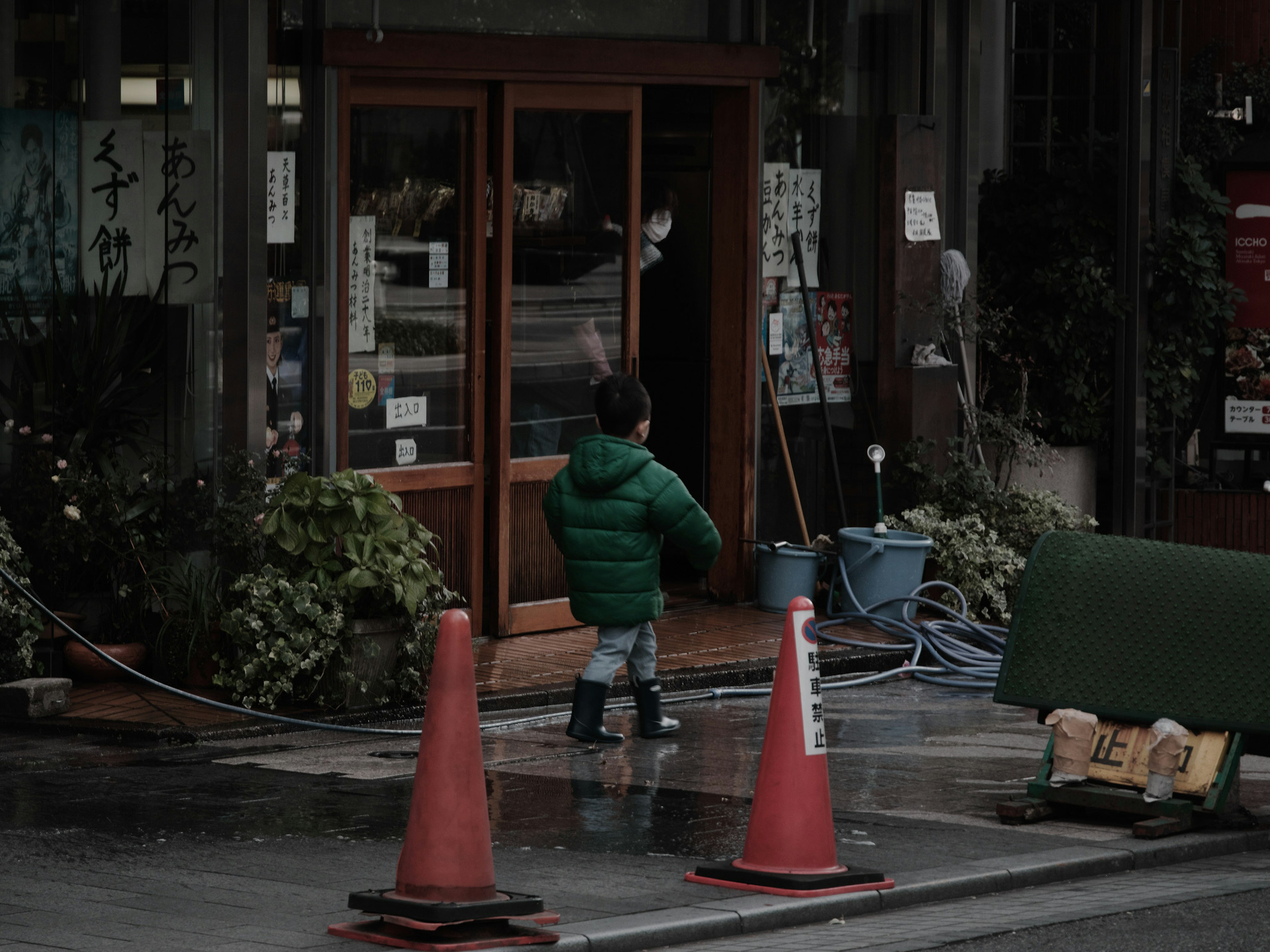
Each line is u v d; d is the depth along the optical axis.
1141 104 19.41
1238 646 9.94
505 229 15.07
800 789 8.44
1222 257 20.88
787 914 8.06
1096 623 10.25
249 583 12.57
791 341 17.34
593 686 12.18
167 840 9.22
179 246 13.27
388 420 14.55
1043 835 9.78
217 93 13.17
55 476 13.19
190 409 13.29
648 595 12.16
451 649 7.45
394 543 12.75
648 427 12.30
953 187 18.41
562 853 9.10
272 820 9.71
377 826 9.60
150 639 13.23
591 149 15.66
